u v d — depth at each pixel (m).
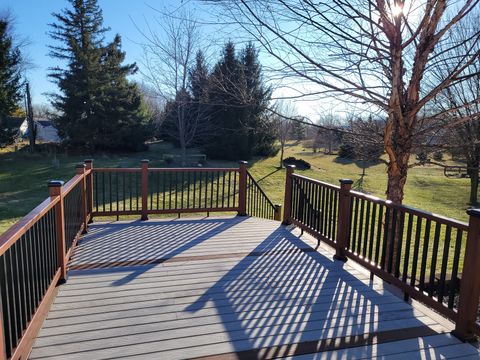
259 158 22.19
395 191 4.44
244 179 6.15
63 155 20.44
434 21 3.71
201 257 4.16
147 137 23.02
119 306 2.96
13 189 13.09
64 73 20.55
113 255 4.12
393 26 3.80
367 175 19.38
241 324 2.75
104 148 22.30
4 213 10.05
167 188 13.96
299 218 5.24
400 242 3.36
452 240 8.12
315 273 3.80
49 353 2.31
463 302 2.61
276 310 2.98
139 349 2.39
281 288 3.41
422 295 3.01
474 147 4.90
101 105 20.78
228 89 5.76
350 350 2.48
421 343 2.59
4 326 1.92
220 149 20.95
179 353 2.37
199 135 19.22
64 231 3.48
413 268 3.13
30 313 2.41
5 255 1.94
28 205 11.05
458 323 2.65
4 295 1.91
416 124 4.61
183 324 2.72
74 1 20.05
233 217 6.08
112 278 3.51
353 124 5.27
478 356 2.46
